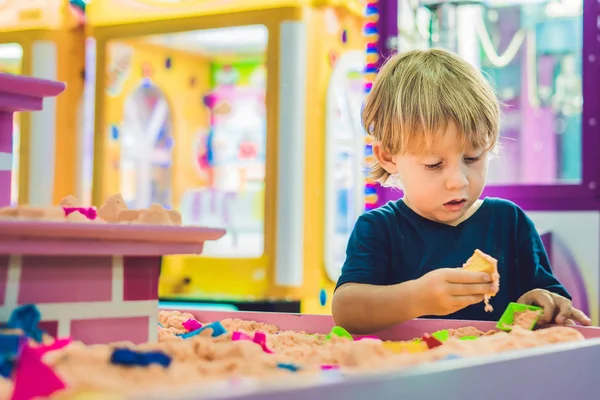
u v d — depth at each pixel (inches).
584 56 99.2
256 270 115.0
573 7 136.6
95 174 134.9
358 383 17.2
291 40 114.0
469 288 35.4
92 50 135.5
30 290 25.9
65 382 17.4
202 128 178.2
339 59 121.8
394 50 102.7
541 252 45.5
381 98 44.2
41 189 132.4
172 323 41.3
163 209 29.5
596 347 28.1
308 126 114.5
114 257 28.2
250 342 26.6
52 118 132.7
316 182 115.8
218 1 120.5
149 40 154.0
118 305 28.3
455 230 45.0
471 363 20.9
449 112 39.4
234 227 152.3
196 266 119.3
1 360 20.7
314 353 26.5
